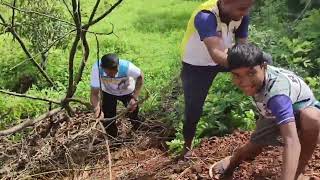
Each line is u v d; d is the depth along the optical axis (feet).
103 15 8.78
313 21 12.05
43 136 10.32
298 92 5.68
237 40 7.61
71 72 9.07
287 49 10.80
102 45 16.69
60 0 12.53
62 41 14.21
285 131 5.37
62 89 13.50
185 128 8.05
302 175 6.61
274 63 10.27
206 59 7.47
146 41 17.06
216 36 6.97
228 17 7.06
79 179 8.87
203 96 7.77
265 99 5.53
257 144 6.55
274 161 7.32
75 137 9.53
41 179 9.22
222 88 10.09
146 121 10.63
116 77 9.64
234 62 5.41
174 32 17.80
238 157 6.99
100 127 9.63
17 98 12.65
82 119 10.57
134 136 10.27
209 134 9.14
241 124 9.09
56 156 9.67
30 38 12.80
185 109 7.92
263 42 10.92
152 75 13.65
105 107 10.00
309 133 5.82
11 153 10.02
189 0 22.09
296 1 14.99
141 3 21.94
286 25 12.91
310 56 10.82
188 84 7.71
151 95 11.62
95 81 9.55
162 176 8.08
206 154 8.23
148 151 9.59
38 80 14.56
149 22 19.22
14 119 12.16
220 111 9.26
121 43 16.61
